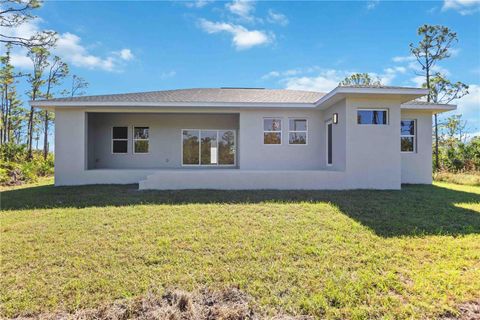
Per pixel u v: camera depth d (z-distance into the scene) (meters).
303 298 3.35
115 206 7.58
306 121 12.89
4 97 26.86
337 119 11.02
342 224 5.86
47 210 7.32
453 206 7.53
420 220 6.20
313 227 5.70
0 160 16.56
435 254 4.48
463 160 18.06
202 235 5.29
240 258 4.39
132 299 3.36
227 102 11.87
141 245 4.86
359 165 10.20
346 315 3.06
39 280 3.81
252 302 3.30
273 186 10.33
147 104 11.59
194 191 9.77
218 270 4.03
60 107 11.64
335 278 3.75
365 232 5.41
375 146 10.20
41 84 25.73
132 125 14.34
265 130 12.80
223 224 5.91
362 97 10.07
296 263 4.20
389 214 6.66
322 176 10.28
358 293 3.43
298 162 12.84
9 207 7.79
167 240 5.06
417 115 12.21
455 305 3.20
